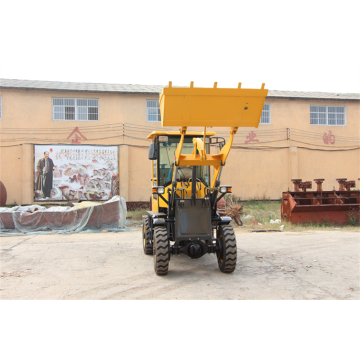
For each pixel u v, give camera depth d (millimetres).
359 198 12141
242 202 18562
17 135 16672
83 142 17172
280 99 19688
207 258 6832
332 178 20156
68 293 4664
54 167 16844
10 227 10195
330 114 20438
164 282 5188
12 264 6289
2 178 16469
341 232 10031
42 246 8047
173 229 5684
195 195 5469
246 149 19062
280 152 19469
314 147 19984
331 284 4996
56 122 17016
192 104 4629
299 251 7348
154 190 5477
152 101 18031
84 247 7934
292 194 12031
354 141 20453
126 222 12148
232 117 4758
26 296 4531
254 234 9836
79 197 16984
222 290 4770
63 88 17031
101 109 17469
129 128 17625
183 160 5230
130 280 5293
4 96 16641
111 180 17312
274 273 5633
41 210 10562
